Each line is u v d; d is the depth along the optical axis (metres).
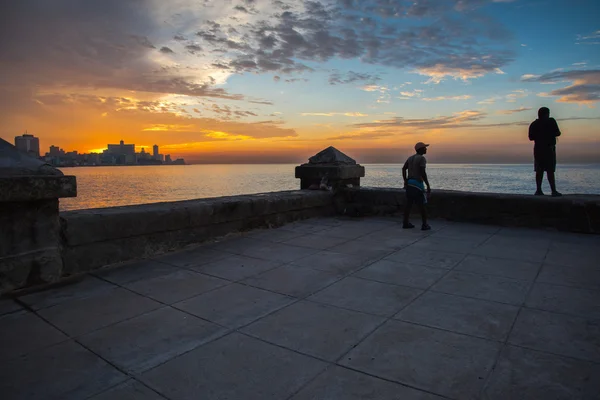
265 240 6.18
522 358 2.53
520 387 2.20
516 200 7.11
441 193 7.91
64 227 4.29
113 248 4.77
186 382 2.27
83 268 4.48
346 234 6.62
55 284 4.09
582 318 3.15
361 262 4.89
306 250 5.52
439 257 5.10
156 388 2.21
